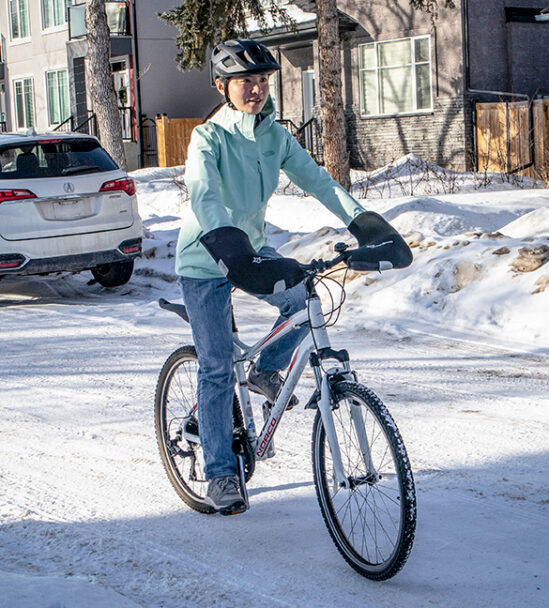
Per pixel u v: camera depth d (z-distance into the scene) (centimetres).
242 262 342
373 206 1407
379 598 340
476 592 341
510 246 902
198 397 412
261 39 2738
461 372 685
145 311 983
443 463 489
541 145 2217
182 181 1988
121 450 536
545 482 455
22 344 843
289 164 412
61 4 3528
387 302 902
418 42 2458
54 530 417
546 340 765
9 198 1004
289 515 428
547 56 2478
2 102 4109
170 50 3238
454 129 2389
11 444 552
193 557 385
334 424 362
